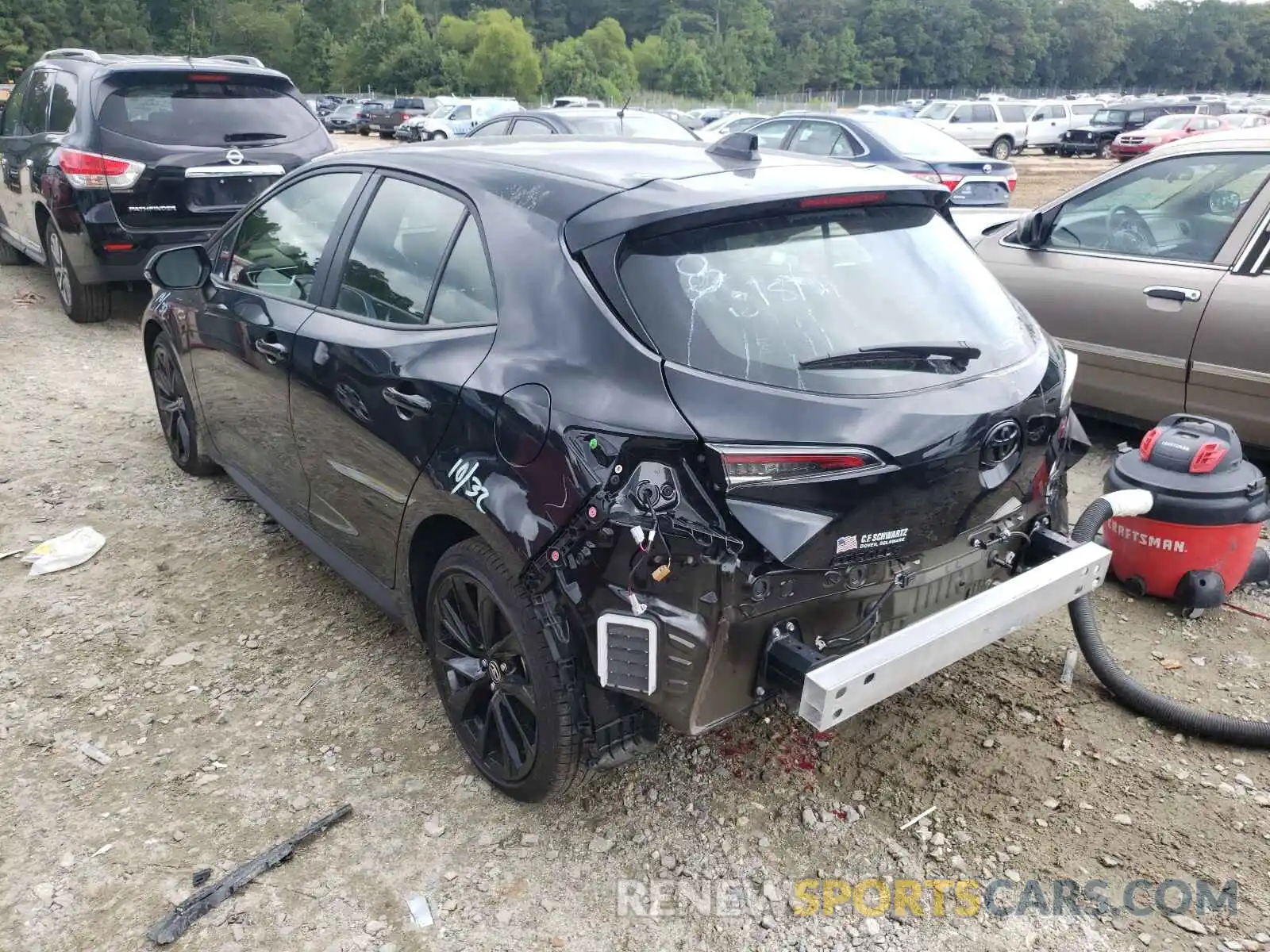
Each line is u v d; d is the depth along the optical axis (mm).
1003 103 33344
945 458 2488
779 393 2342
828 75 132750
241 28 112125
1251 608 4016
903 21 137125
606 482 2350
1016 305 3129
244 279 4102
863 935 2520
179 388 4961
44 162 7688
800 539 2318
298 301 3660
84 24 100125
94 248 7398
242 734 3234
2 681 3482
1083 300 5387
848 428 2346
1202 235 5023
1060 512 3115
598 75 100062
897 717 3326
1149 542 3881
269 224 4020
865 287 2668
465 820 2887
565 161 2979
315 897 2613
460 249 2969
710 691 2402
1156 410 5223
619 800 2961
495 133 11055
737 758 3131
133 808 2908
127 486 5098
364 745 3193
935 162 11102
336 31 118438
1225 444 3801
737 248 2578
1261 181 4812
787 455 2283
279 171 7895
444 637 3035
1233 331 4766
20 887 2627
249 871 2676
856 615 2543
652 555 2316
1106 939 2502
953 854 2762
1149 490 3801
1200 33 141500
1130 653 3686
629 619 2369
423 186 3213
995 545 2832
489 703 2906
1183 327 4957
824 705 2293
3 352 7410
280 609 3967
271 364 3707
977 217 6703
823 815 2902
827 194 2721
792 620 2447
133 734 3227
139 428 5934
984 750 3172
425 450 2848
